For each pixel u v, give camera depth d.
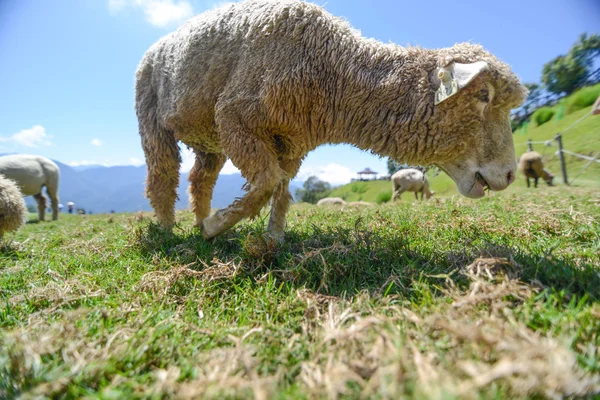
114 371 0.33
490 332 0.32
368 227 0.95
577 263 0.57
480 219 0.91
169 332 0.43
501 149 0.67
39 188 2.88
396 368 0.25
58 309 0.51
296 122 0.77
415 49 0.72
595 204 1.18
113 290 0.59
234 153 0.79
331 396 0.25
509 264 0.51
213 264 0.71
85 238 1.22
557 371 0.24
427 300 0.44
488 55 0.66
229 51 0.81
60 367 0.32
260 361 0.35
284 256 0.69
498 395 0.25
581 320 0.36
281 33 0.74
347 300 0.50
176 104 0.92
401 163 0.75
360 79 0.71
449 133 0.67
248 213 0.79
